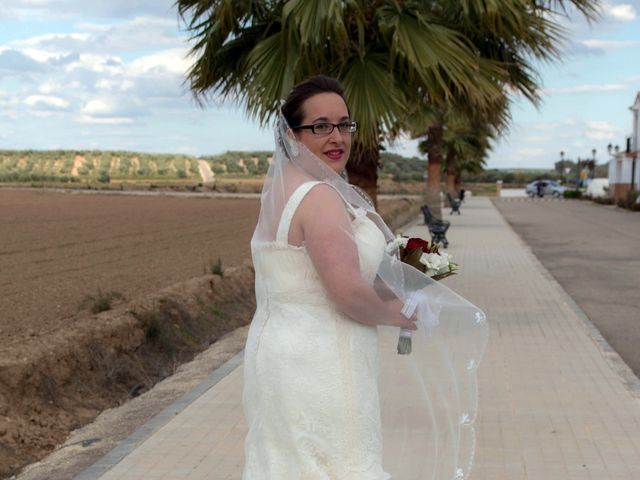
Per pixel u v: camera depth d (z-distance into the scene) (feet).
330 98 8.77
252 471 8.83
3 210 104.99
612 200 162.09
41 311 30.37
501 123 32.71
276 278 8.60
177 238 66.28
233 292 37.83
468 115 32.83
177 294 32.83
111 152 435.53
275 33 30.45
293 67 28.04
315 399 8.38
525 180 364.79
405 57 28.30
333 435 8.41
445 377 10.32
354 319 8.59
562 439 16.76
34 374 21.29
